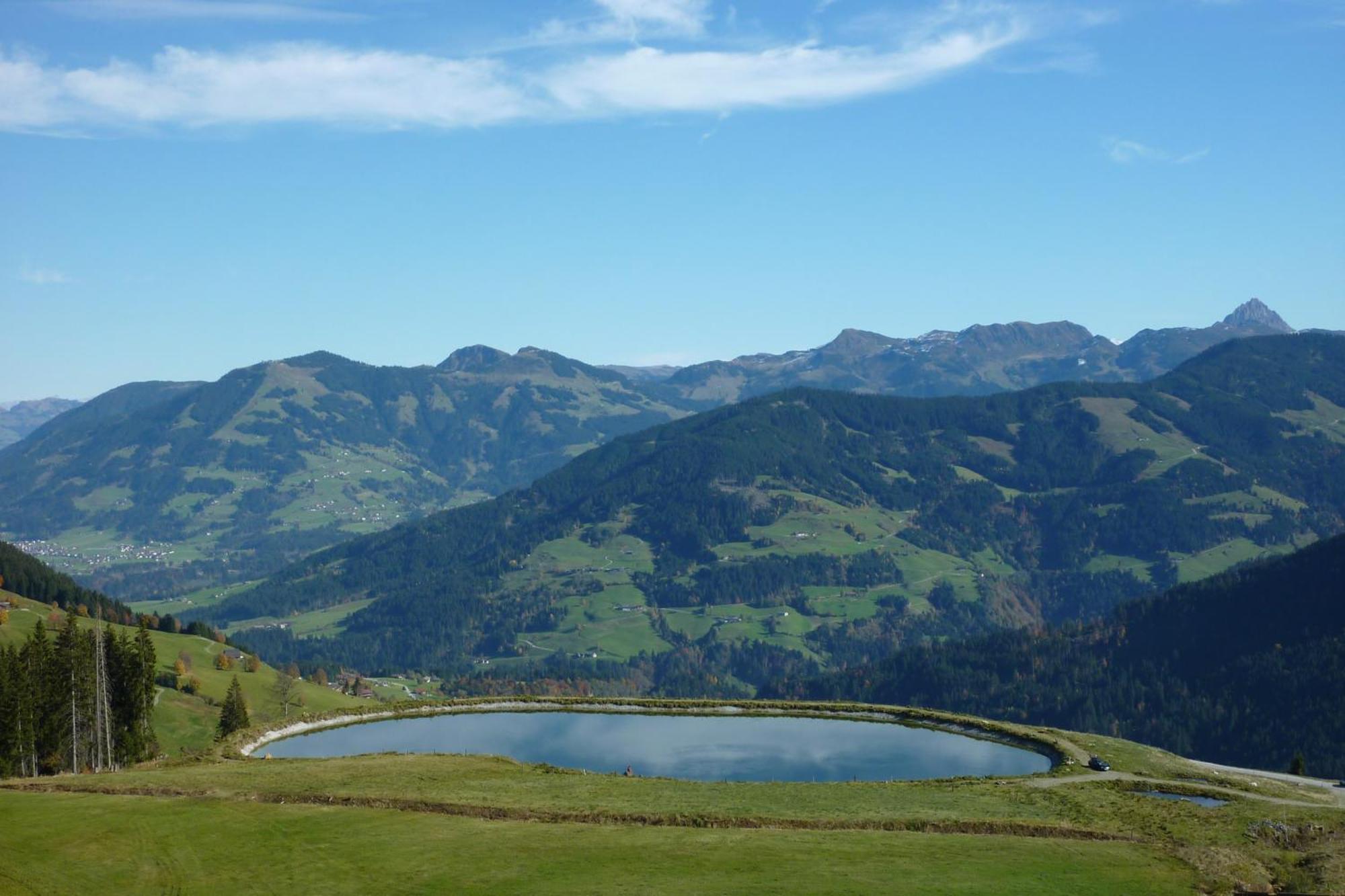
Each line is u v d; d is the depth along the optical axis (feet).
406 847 264.11
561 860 255.09
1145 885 249.55
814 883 241.96
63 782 327.26
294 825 280.31
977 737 483.51
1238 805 334.24
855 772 405.80
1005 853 268.62
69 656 479.82
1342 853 273.95
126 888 238.07
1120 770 392.88
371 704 559.38
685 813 295.89
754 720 533.55
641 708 554.46
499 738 481.46
